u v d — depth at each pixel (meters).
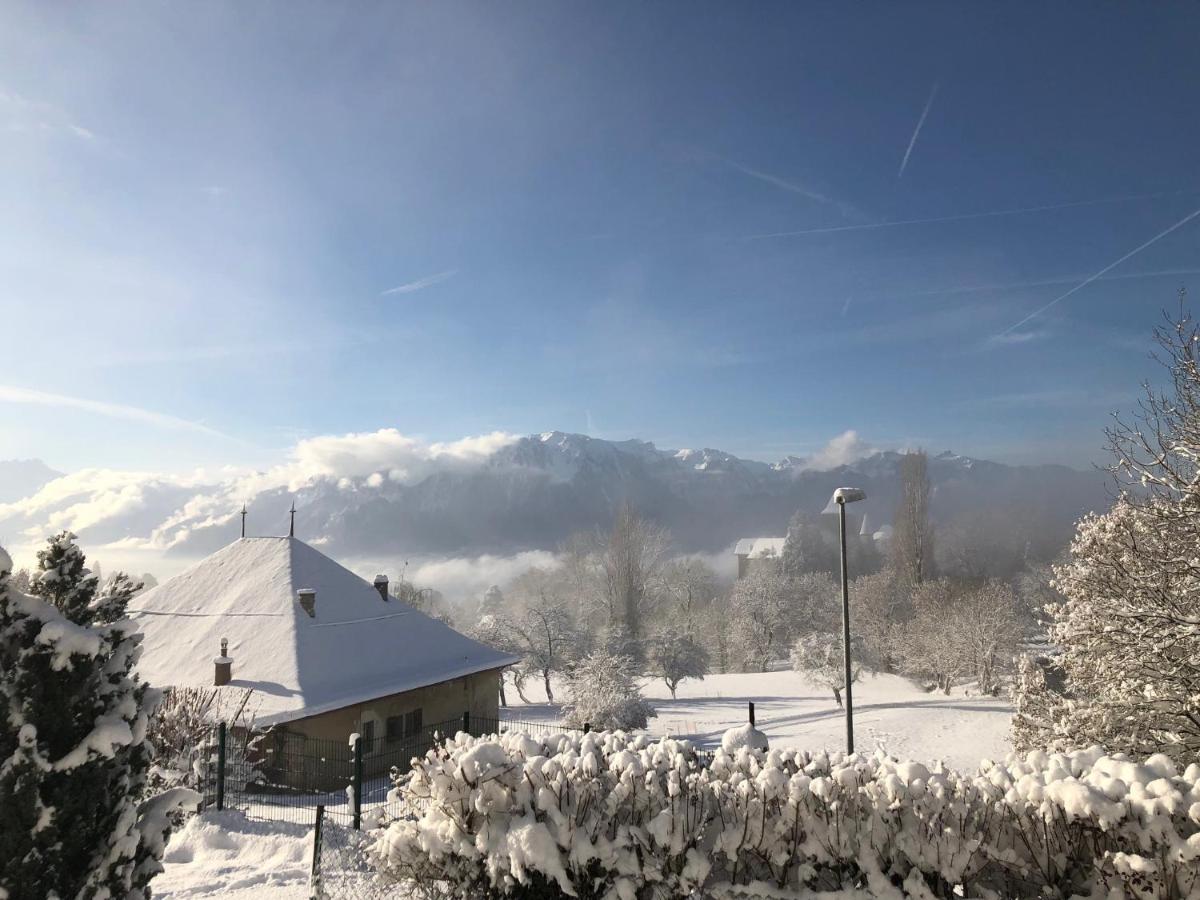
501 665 29.77
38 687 5.36
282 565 29.09
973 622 44.06
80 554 6.11
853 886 6.13
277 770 20.59
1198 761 11.58
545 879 6.42
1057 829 6.02
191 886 10.31
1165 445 12.26
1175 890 5.43
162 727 16.58
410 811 7.46
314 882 9.32
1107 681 13.38
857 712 35.19
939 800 6.23
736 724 34.12
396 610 30.30
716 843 6.36
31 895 5.13
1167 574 12.46
